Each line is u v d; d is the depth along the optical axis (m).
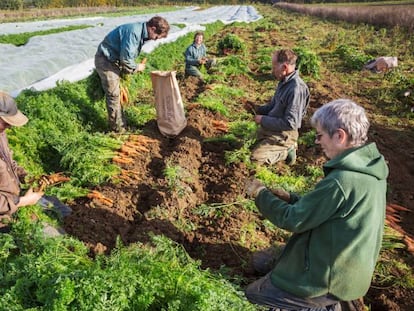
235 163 6.12
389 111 9.42
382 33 19.92
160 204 4.85
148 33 6.30
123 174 5.52
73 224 4.38
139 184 5.39
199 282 3.04
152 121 7.43
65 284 2.78
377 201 2.73
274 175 5.82
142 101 8.67
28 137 5.65
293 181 5.74
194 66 10.80
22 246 3.56
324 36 21.06
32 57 10.12
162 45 13.75
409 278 4.14
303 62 11.98
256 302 3.17
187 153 6.30
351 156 2.73
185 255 3.79
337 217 2.73
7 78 8.12
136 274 2.98
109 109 6.70
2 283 3.08
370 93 10.62
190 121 7.42
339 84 11.59
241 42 14.98
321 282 2.83
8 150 3.80
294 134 6.09
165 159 5.98
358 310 3.13
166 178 5.43
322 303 2.94
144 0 77.12
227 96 9.42
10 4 52.34
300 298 2.97
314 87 10.80
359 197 2.67
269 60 13.55
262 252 4.04
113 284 2.83
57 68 9.70
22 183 4.71
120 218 4.66
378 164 2.73
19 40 13.99
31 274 3.05
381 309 3.88
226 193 5.36
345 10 31.25
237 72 11.82
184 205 5.00
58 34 14.45
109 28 17.11
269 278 3.23
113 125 6.80
